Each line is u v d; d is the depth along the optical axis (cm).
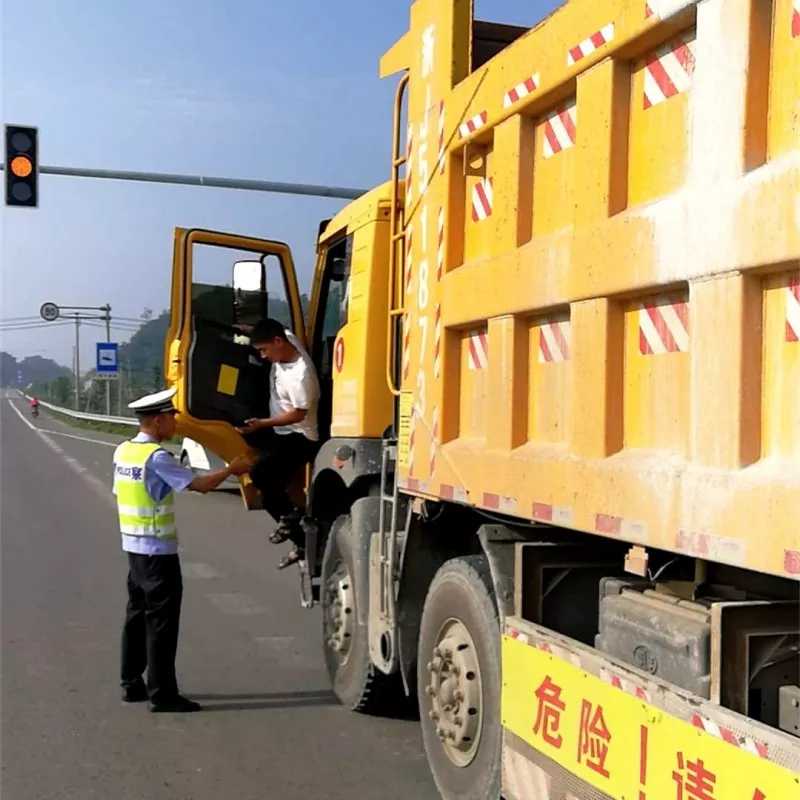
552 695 321
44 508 1448
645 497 266
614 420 288
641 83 282
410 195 443
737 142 236
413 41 444
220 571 982
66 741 513
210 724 540
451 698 399
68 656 669
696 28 255
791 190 219
